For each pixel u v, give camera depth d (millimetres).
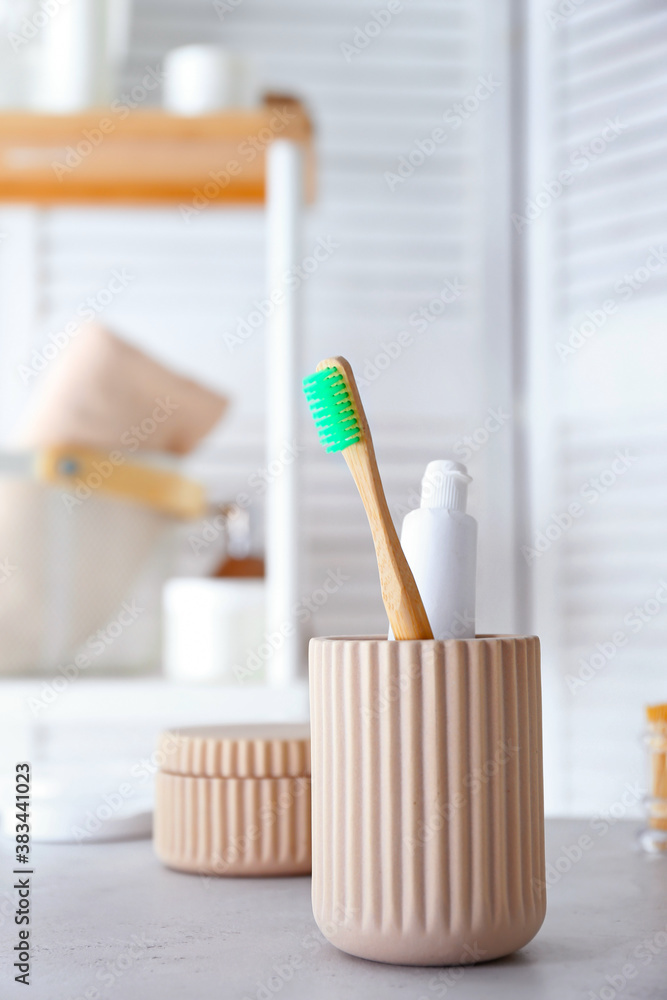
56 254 1594
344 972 403
